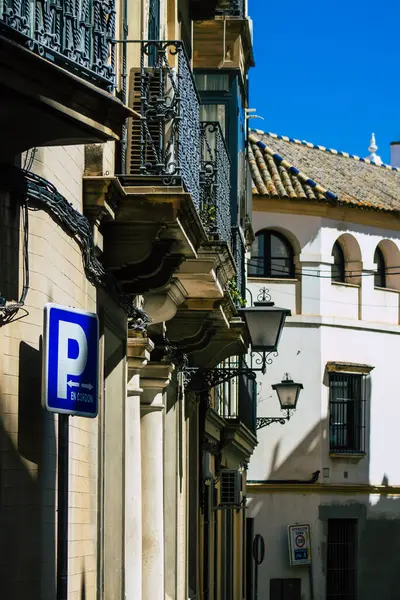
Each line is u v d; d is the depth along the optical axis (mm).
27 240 12523
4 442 12117
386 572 52125
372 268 53125
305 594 49844
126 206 15945
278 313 26875
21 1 11141
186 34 26078
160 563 20391
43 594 12812
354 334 52250
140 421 20516
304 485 50094
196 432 28344
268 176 50969
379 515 52219
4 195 12148
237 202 29547
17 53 10750
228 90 30531
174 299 20641
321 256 51219
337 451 51031
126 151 16953
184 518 25312
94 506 15445
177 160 16219
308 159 55188
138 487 18734
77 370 11477
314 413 50625
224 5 30422
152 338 20781
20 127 11602
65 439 11250
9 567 12219
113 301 16625
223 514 36531
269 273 50906
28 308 12555
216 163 21250
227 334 26828
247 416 37781
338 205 51469
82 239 14398
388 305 53781
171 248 16906
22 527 12438
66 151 13953
